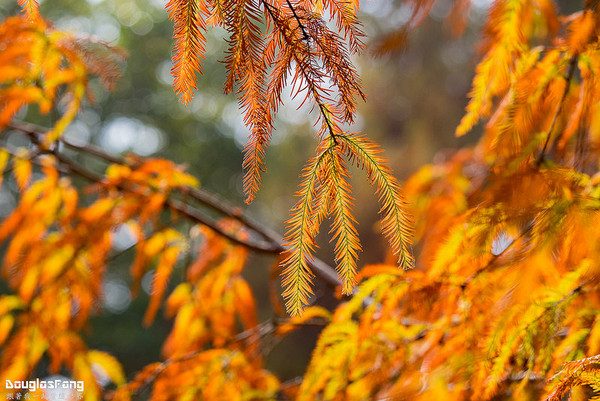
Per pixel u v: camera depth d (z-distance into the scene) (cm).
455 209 107
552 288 71
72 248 108
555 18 75
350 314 82
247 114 59
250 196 59
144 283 701
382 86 452
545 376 74
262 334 108
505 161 70
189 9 58
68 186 114
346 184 62
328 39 58
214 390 102
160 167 111
